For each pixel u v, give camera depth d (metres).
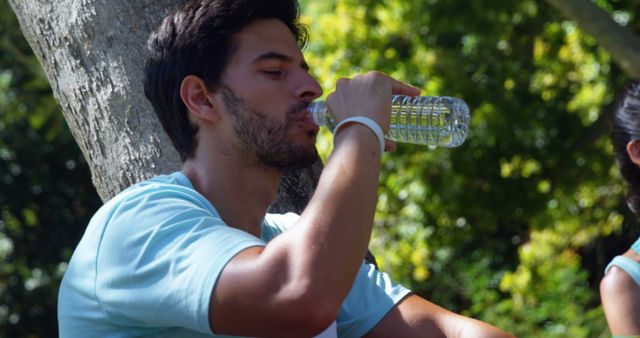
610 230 10.40
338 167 1.86
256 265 1.76
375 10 9.22
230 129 2.01
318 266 1.75
